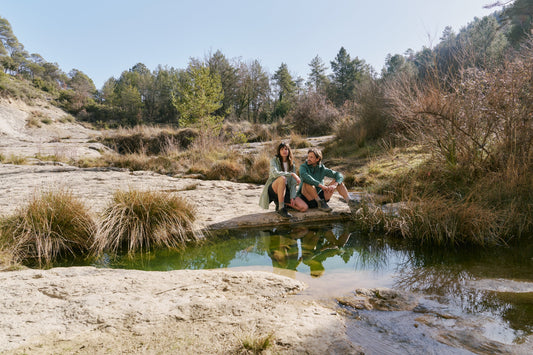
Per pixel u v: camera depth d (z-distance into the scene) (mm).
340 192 5293
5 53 83188
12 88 43625
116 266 3357
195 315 2064
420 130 6578
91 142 18250
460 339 1807
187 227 4336
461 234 3826
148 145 17609
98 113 60375
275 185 4938
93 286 2506
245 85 39906
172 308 2152
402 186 5738
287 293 2527
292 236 4355
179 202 4539
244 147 13828
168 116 61344
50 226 3732
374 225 4586
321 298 2438
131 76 78062
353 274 3025
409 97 6805
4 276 2699
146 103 64438
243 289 2555
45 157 12516
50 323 1906
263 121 36875
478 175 5375
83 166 11539
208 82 15477
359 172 8039
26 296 2279
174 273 2898
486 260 3299
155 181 7875
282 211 4957
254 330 1872
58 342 1708
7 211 4410
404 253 3654
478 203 4312
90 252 3746
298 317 2064
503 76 5418
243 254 3699
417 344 1757
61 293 2357
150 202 4320
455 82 6059
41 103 50250
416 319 2068
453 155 5902
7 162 11320
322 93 21250
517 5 11148
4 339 1714
